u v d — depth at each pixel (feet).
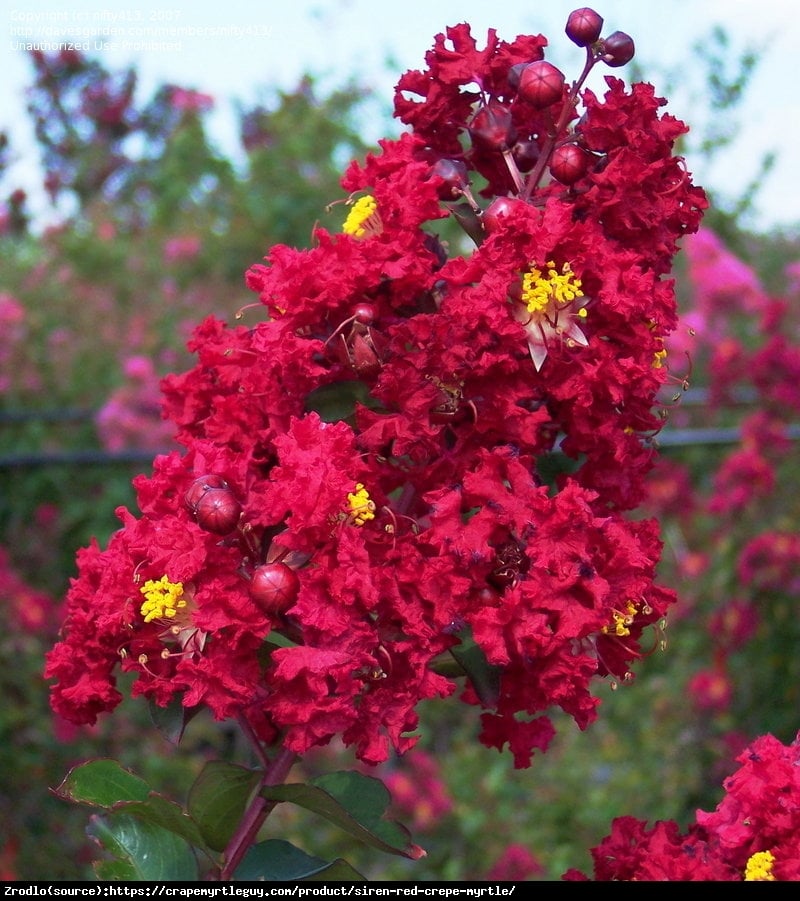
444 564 1.01
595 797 2.63
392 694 1.01
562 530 1.02
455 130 1.18
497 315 1.03
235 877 1.14
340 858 1.07
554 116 1.14
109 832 1.15
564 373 1.06
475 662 1.09
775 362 2.78
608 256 1.06
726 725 2.65
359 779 1.13
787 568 2.64
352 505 1.00
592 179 1.08
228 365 1.14
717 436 2.79
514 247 1.05
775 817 1.03
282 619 1.02
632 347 1.08
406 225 1.06
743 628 2.68
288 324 1.07
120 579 1.04
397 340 1.04
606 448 1.11
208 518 1.00
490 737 1.17
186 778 2.62
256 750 1.11
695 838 1.12
